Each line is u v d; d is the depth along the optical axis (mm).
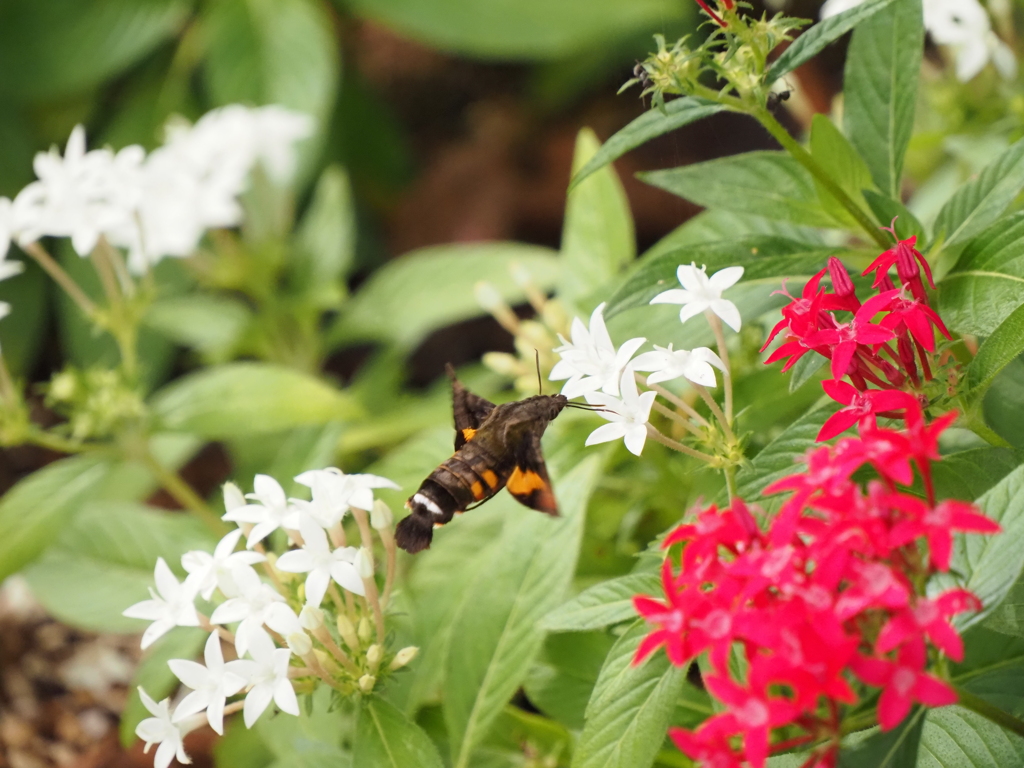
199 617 384
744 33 377
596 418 446
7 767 550
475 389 590
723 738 333
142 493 595
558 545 417
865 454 335
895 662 326
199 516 490
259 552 393
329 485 383
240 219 575
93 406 473
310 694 389
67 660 572
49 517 470
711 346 437
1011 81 487
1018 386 399
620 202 479
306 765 420
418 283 610
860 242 481
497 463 362
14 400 467
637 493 463
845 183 402
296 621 373
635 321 419
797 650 327
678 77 378
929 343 359
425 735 383
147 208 525
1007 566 345
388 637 394
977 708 351
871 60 408
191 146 555
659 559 406
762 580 331
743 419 427
